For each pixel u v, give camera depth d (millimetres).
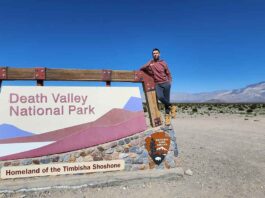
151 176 7469
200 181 7473
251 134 15992
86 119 7621
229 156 10219
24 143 7195
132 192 6691
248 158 9930
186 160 9594
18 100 7289
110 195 6500
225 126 20328
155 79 8156
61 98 7516
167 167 7984
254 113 36469
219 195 6555
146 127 7996
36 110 7352
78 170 7332
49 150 7312
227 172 8250
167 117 8141
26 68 7391
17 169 6984
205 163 9219
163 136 8000
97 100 7742
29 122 7281
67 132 7465
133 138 7801
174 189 6898
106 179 7102
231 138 14484
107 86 7922
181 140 13859
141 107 8031
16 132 7188
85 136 7551
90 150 7520
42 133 7312
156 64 8125
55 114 7445
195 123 22734
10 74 7312
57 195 6457
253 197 6461
